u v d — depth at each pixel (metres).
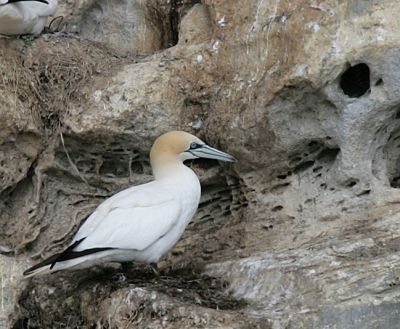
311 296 13.88
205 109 16.20
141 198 14.26
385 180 15.17
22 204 16.33
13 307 15.22
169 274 15.48
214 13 16.36
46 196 16.41
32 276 14.98
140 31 18.84
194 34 16.73
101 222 13.97
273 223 15.62
